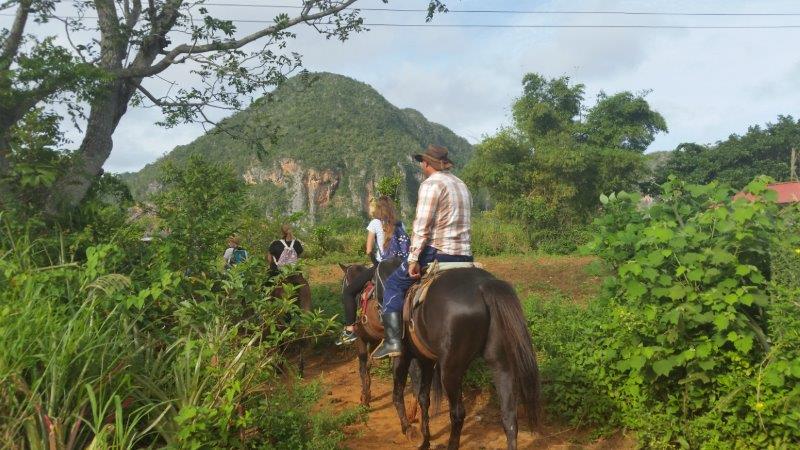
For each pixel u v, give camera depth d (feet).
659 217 18.48
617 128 131.64
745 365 15.55
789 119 162.91
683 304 16.29
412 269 17.07
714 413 15.75
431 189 16.90
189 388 14.38
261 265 18.24
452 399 15.66
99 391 13.55
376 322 21.07
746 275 16.69
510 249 97.50
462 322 14.92
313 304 36.45
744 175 153.58
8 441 12.16
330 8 35.68
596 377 18.79
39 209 22.48
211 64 34.06
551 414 19.66
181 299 17.78
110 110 30.42
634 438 17.61
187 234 20.25
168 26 32.73
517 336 14.33
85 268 16.65
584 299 40.96
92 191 26.03
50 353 13.10
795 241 16.16
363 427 20.86
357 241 99.91
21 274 15.52
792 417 14.23
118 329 15.11
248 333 18.43
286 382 18.72
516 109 132.16
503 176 115.24
